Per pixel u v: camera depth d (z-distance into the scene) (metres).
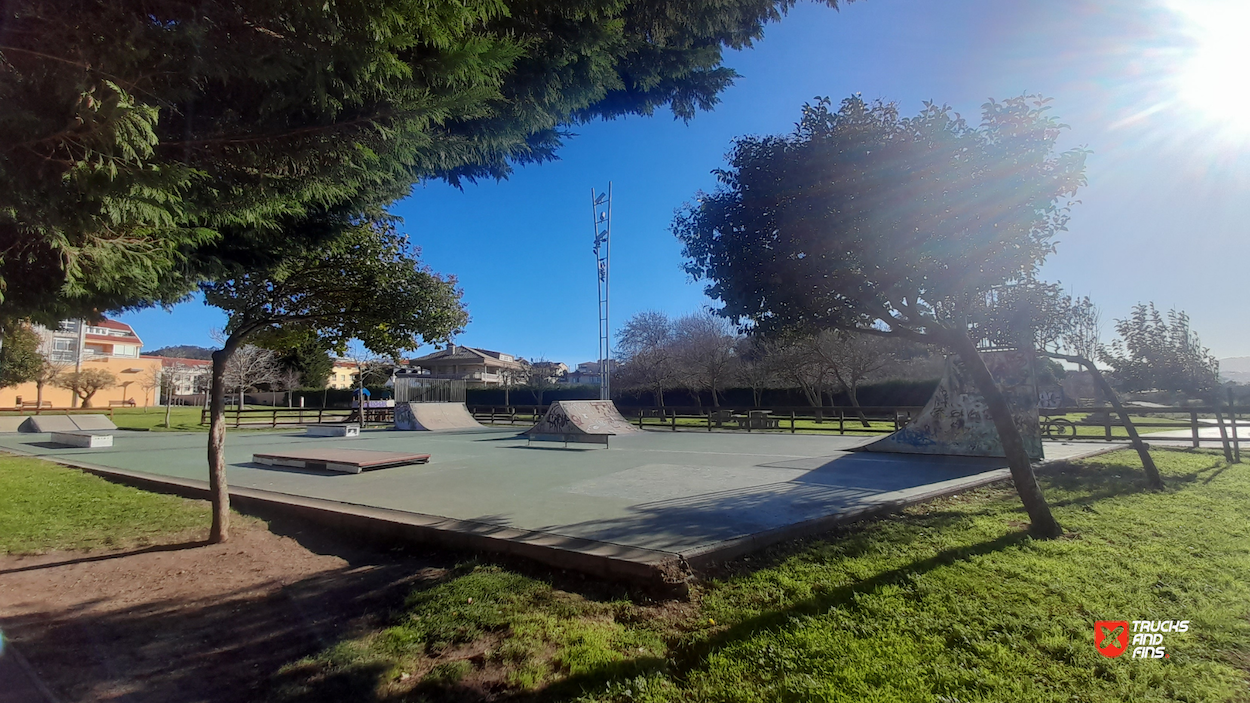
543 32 4.80
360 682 2.75
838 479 7.39
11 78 2.16
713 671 2.59
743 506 5.64
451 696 2.56
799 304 5.30
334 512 5.68
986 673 2.46
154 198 2.85
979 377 4.98
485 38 3.19
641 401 36.81
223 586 4.16
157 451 13.30
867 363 25.17
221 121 3.03
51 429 20.58
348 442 15.81
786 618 3.04
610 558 3.78
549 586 3.74
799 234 4.97
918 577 3.53
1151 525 4.68
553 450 12.63
